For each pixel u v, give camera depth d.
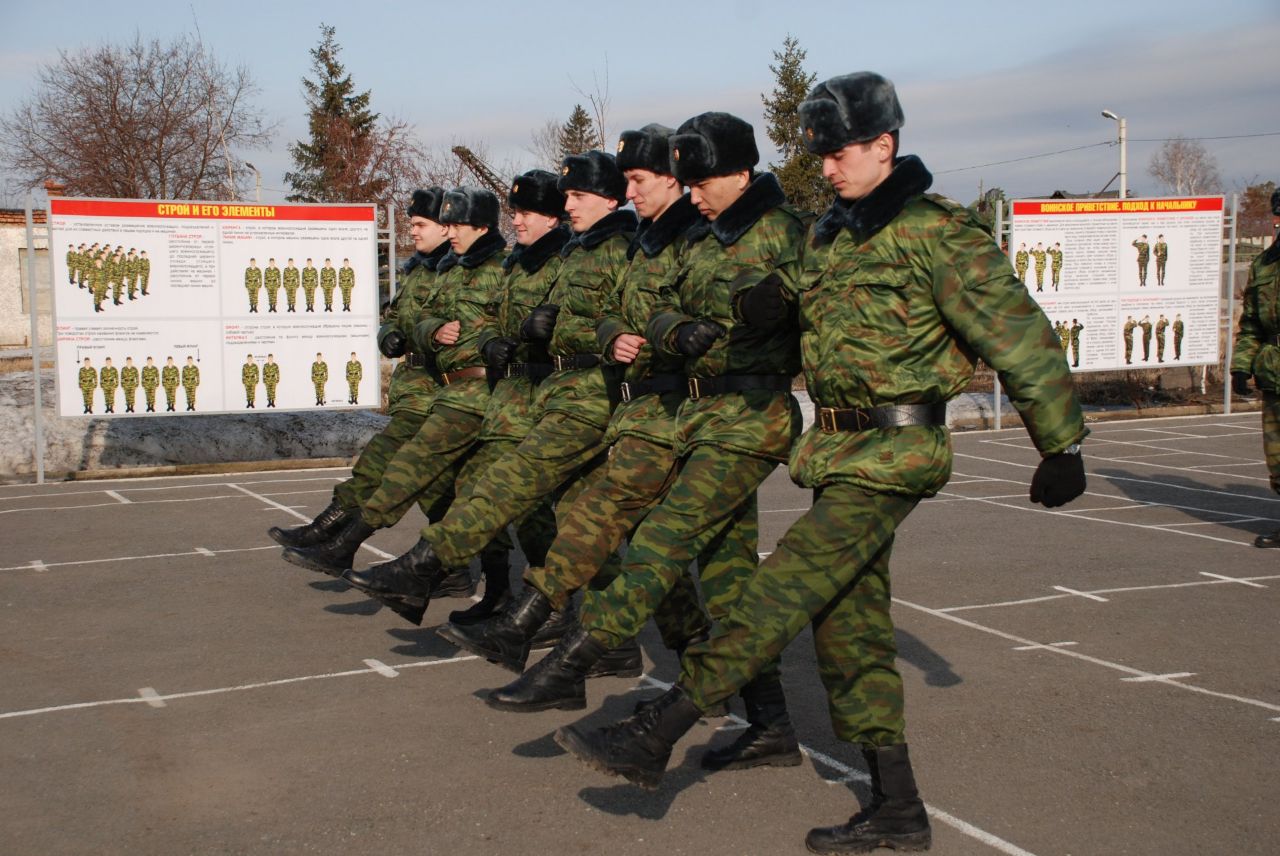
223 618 7.09
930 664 6.07
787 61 34.47
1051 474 3.64
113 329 12.23
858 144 3.89
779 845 4.02
